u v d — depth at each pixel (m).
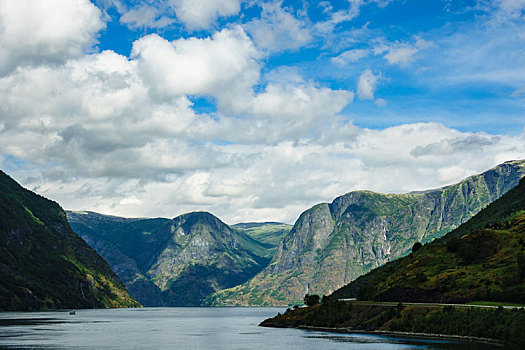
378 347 181.62
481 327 181.00
